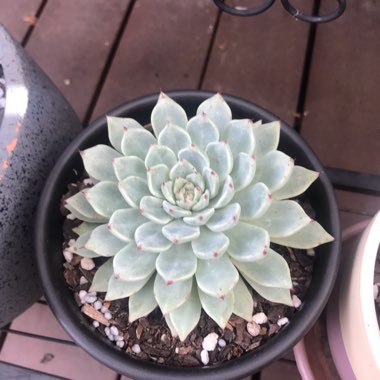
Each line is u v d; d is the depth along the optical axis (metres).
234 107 0.33
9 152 0.30
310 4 0.49
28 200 0.32
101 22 0.50
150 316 0.30
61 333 0.41
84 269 0.31
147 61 0.48
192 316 0.28
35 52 0.49
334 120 0.45
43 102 0.33
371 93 0.46
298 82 0.46
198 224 0.27
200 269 0.27
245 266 0.28
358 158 0.43
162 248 0.27
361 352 0.27
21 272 0.34
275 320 0.29
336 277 0.31
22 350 0.41
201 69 0.48
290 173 0.28
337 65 0.47
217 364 0.28
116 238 0.29
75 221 0.32
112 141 0.31
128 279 0.27
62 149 0.35
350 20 0.48
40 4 0.51
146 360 0.29
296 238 0.29
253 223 0.28
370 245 0.27
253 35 0.48
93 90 0.48
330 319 0.33
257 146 0.30
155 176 0.27
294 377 0.39
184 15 0.50
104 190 0.29
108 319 0.30
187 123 0.29
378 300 0.30
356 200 0.42
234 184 0.28
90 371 0.40
